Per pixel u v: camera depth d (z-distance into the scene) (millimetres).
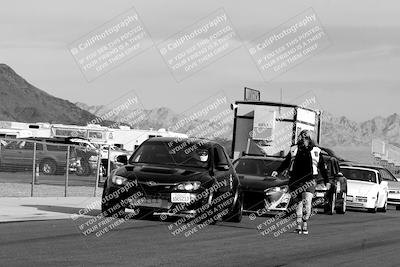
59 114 189625
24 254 10445
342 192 26062
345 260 12055
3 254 10336
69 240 12375
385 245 14922
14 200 20188
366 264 11703
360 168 29938
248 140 28828
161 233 14281
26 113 183000
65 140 39750
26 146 31484
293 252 12734
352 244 14758
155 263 10344
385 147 86312
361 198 28203
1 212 16359
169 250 11875
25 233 13000
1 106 179875
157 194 15672
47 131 49594
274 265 10945
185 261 10727
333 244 14508
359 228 19141
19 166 26984
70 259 10234
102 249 11516
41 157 31734
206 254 11656
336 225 19859
